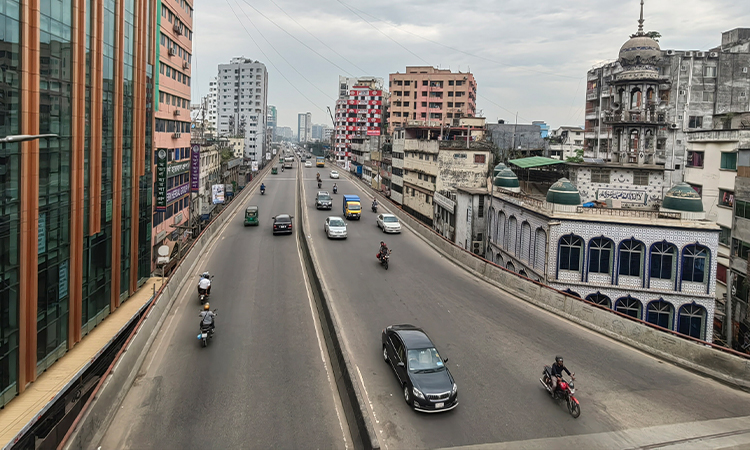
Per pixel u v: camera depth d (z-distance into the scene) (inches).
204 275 906.1
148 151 1099.9
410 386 507.8
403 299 902.4
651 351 663.1
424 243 1465.3
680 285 932.6
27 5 608.1
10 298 590.2
